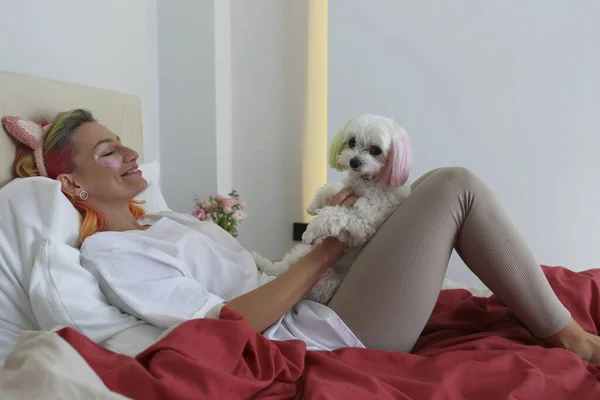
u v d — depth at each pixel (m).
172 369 0.71
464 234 1.10
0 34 1.38
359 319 1.06
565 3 2.16
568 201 2.25
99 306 0.98
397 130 1.27
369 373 0.93
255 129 2.64
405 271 1.06
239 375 0.80
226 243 1.42
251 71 2.60
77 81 1.75
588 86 2.17
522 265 1.07
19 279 1.00
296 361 0.91
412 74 2.38
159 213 1.52
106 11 1.92
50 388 0.59
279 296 1.05
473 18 2.28
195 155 2.42
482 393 0.88
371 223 1.22
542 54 2.21
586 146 2.20
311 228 1.23
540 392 0.88
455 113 2.35
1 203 1.05
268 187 2.69
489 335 1.17
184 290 1.03
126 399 0.60
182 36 2.36
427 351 1.13
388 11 2.39
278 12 2.60
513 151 2.29
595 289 1.32
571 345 1.09
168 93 2.41
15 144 1.22
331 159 1.41
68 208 1.12
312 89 2.69
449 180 1.11
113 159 1.24
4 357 0.94
